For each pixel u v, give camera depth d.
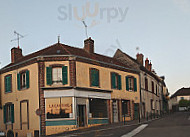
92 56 21.98
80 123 18.75
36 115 18.25
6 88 21.58
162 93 39.75
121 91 23.14
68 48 20.78
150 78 31.11
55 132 17.84
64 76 18.42
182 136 10.28
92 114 19.78
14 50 23.30
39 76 18.41
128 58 27.22
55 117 18.06
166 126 14.55
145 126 15.62
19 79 20.14
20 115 19.61
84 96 19.16
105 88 21.33
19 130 19.58
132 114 24.17
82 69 19.33
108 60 23.77
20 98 19.84
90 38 23.34
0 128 21.70
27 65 19.53
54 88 18.22
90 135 13.64
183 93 62.81
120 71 23.48
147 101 28.67
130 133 12.60
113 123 21.16
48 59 18.55
